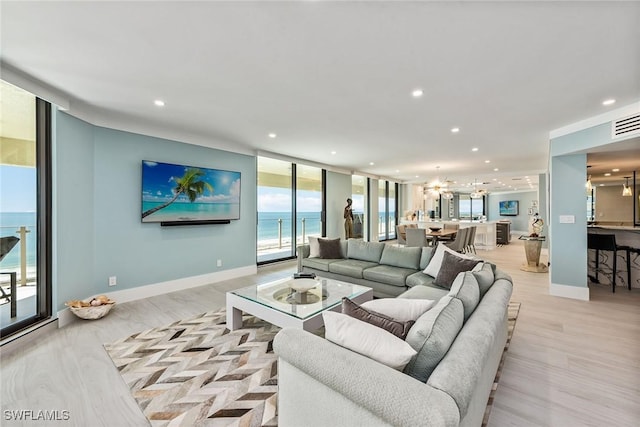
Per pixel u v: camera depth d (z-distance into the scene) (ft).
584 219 12.39
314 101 9.61
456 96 9.12
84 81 8.16
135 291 12.44
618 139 10.18
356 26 5.68
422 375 3.81
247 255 17.15
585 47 6.34
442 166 23.77
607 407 5.79
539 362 7.44
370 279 12.28
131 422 5.40
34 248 9.34
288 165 20.83
